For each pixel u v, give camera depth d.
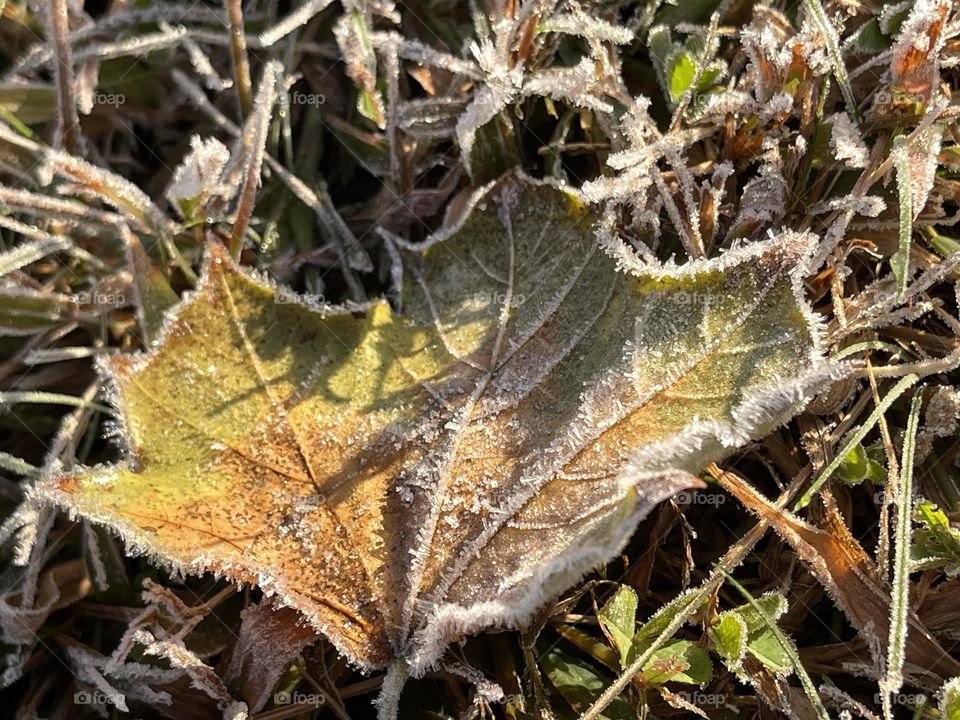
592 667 0.14
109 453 0.15
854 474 0.14
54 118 0.15
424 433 0.13
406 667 0.12
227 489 0.12
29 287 0.15
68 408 0.15
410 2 0.16
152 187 0.16
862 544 0.14
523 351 0.13
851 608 0.13
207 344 0.13
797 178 0.15
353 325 0.13
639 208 0.15
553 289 0.13
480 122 0.15
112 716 0.14
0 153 0.15
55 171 0.15
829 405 0.14
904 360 0.15
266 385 0.13
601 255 0.13
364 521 0.13
